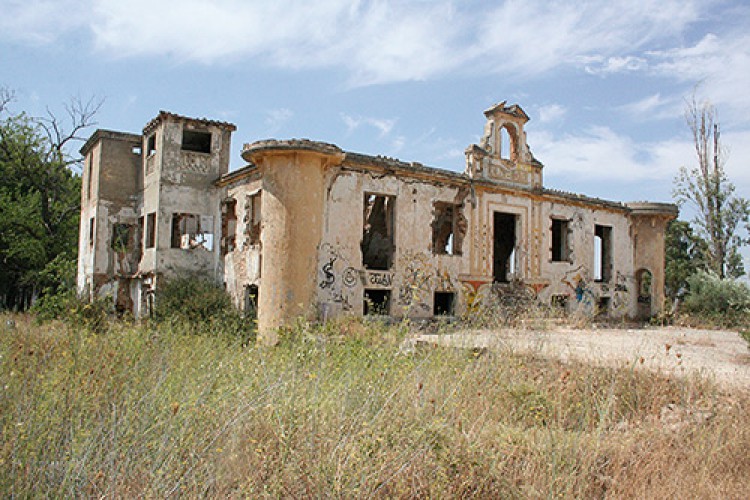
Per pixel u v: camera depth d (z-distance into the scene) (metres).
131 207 23.16
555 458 5.17
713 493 5.09
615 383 7.75
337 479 4.26
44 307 20.16
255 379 5.91
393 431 5.04
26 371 5.99
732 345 13.05
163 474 4.22
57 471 4.25
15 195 31.56
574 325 16.44
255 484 4.35
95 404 5.23
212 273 21.03
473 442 5.30
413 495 4.54
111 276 22.52
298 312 14.20
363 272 17.05
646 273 26.75
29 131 29.56
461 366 8.02
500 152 20.69
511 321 13.54
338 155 15.23
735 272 27.77
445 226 24.52
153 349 8.03
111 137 22.94
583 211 22.97
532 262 21.06
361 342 8.78
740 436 6.24
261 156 15.09
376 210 22.95
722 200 28.31
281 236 14.54
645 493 5.03
